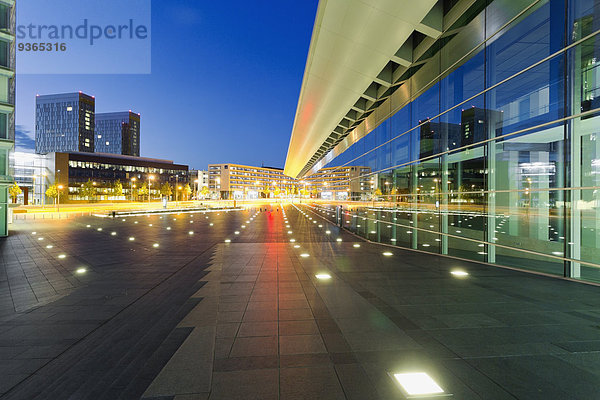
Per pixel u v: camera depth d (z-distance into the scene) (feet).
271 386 10.84
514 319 17.06
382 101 55.93
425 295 21.65
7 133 60.64
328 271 29.35
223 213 133.39
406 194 46.91
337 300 20.58
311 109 71.00
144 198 362.94
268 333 15.39
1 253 40.57
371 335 15.03
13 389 11.00
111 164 331.98
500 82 30.09
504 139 31.40
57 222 88.12
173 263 33.73
